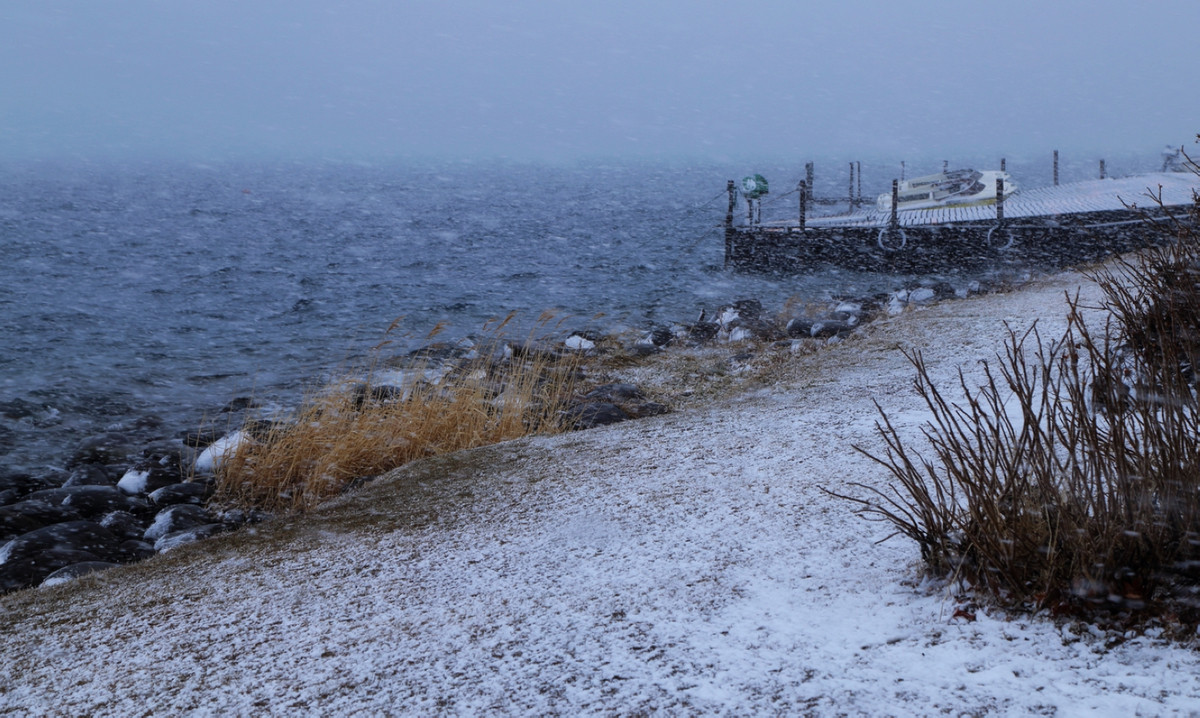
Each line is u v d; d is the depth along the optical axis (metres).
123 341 20.20
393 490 5.99
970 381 7.52
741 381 11.66
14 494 8.55
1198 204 5.57
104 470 9.30
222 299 28.44
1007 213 27.67
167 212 85.69
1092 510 2.93
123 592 4.34
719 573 3.61
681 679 2.68
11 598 4.57
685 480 5.24
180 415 12.74
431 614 3.48
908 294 19.00
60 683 3.23
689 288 26.89
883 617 2.97
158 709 2.88
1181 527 2.71
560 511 4.90
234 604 3.90
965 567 3.14
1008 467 3.04
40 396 13.98
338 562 4.41
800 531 4.04
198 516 7.29
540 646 3.04
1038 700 2.34
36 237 55.22
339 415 8.61
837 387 8.12
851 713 2.38
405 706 2.69
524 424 8.83
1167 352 3.14
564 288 28.78
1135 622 2.67
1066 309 11.20
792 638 2.89
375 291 29.73
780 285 26.38
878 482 4.70
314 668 3.05
